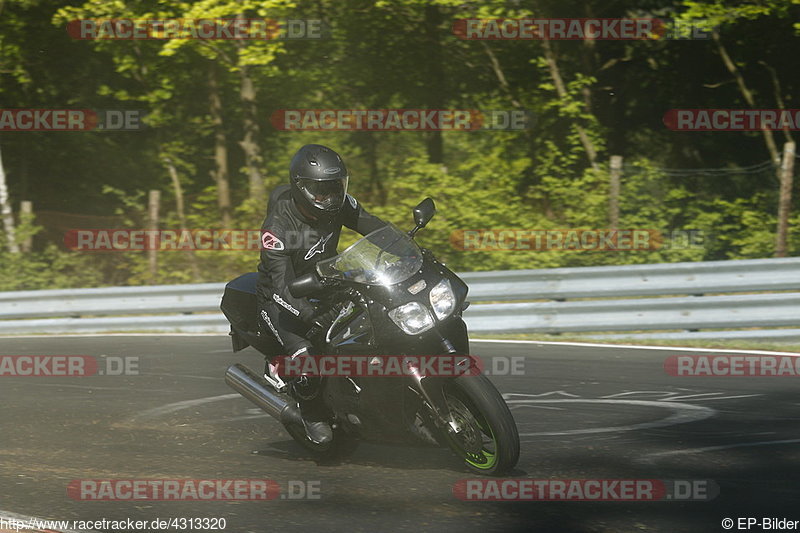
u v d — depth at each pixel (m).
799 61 52.16
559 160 43.31
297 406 13.70
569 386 18.73
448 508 11.30
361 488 12.26
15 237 41.88
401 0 41.19
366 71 49.75
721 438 14.34
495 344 24.28
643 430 14.98
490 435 12.73
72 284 40.97
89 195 63.09
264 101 52.50
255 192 43.66
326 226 13.62
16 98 56.91
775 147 47.91
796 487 11.78
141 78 50.41
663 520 10.67
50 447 14.89
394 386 12.24
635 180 35.75
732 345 23.31
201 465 13.65
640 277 25.22
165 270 40.72
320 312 13.20
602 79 51.22
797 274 23.78
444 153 53.12
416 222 13.40
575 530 10.44
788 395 17.42
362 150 52.16
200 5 37.78
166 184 60.22
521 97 47.06
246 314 14.37
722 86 54.47
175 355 24.12
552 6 45.78
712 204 36.88
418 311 11.98
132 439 15.35
